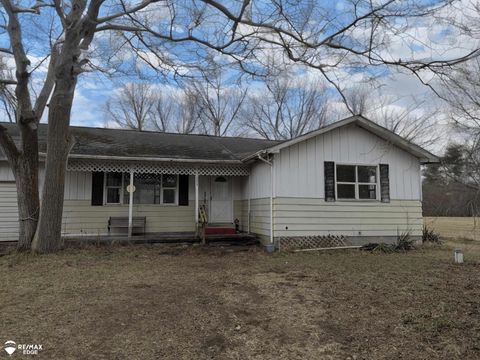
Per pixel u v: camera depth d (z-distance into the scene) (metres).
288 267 9.12
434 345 4.45
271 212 12.02
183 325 5.02
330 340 4.61
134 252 10.84
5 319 5.09
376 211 13.02
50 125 10.16
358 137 13.03
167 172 13.23
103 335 4.64
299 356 4.20
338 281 7.54
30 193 10.62
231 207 14.93
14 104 11.99
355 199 12.87
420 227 13.44
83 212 13.04
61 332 4.70
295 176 12.31
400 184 13.37
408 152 13.54
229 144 16.47
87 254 10.30
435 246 13.36
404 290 6.77
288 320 5.27
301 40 9.47
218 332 4.81
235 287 7.05
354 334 4.77
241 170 14.02
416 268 8.98
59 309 5.55
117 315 5.35
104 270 8.41
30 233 10.61
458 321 5.12
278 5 9.05
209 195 14.71
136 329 4.86
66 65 9.61
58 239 10.48
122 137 15.45
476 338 4.59
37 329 4.77
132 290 6.70
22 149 10.57
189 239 12.42
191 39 10.86
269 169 12.30
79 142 13.56
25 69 9.86
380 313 5.52
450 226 22.36
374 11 7.79
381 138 13.19
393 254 11.55
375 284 7.25
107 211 13.31
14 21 9.77
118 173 13.62
